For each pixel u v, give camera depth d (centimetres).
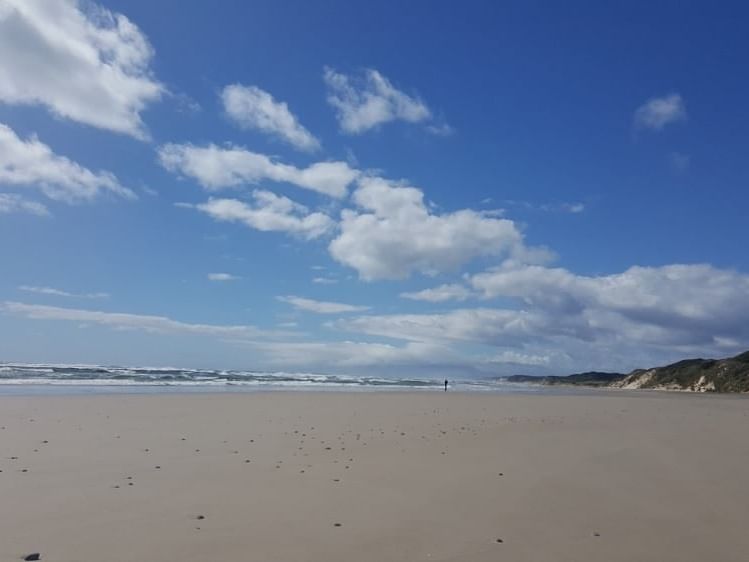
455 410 2078
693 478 895
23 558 468
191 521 590
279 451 1029
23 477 752
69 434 1145
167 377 4738
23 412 1505
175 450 1005
